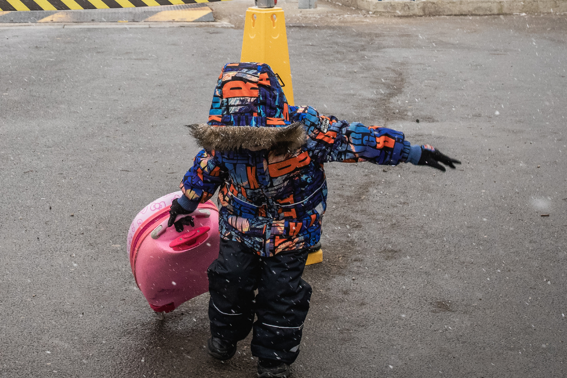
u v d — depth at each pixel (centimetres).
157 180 559
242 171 280
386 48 1201
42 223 471
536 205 526
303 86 895
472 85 935
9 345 333
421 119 762
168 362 325
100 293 384
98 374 314
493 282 405
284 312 293
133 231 328
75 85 865
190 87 869
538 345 342
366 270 418
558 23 1557
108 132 680
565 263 430
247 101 269
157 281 328
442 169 287
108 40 1184
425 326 358
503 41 1308
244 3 1728
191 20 1445
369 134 284
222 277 297
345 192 546
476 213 508
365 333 352
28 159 596
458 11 1683
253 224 290
